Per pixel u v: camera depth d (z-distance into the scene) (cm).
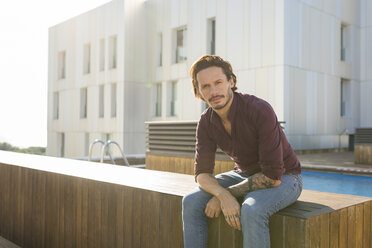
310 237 164
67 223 315
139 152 1756
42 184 347
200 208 194
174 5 1644
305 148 1336
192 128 579
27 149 3894
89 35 1928
